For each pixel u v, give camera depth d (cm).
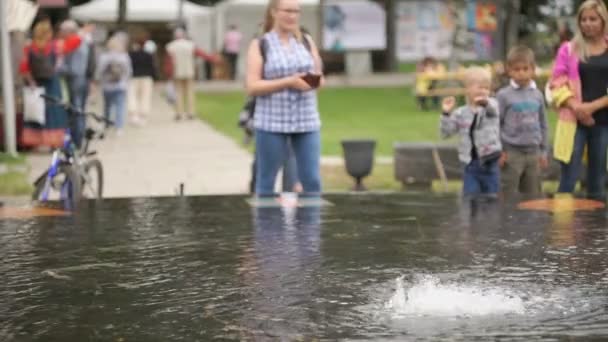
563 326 341
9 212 639
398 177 1388
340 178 1477
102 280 430
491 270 441
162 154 1780
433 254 482
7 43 1727
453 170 1371
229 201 688
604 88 865
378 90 3691
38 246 515
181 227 573
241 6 4453
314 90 852
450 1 3656
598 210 621
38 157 1750
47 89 1798
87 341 330
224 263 464
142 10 4184
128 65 2147
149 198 707
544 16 4394
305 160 856
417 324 345
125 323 353
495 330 336
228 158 1711
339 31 4531
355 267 451
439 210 633
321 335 331
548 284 411
